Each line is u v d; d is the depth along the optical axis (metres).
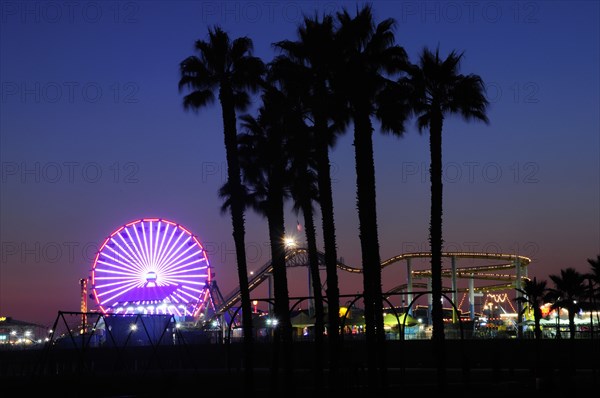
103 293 113.44
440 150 47.81
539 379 45.19
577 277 82.62
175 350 87.56
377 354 47.59
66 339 103.62
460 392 45.62
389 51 45.78
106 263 114.69
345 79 44.78
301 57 47.09
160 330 99.19
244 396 45.97
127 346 87.00
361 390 46.31
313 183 53.88
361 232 44.00
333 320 44.41
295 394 47.75
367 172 44.22
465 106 48.12
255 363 83.56
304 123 49.94
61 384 57.81
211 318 126.56
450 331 94.75
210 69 47.75
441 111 48.28
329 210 45.78
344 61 45.56
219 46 47.19
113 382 57.88
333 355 43.84
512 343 74.81
